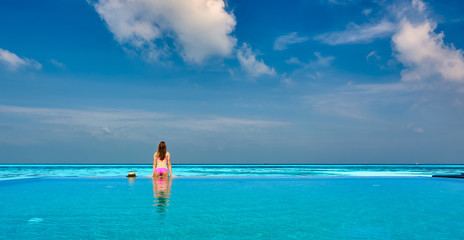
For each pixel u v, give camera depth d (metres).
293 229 2.67
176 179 8.50
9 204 3.96
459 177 9.04
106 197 4.65
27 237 2.34
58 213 3.33
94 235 2.41
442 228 2.73
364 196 5.00
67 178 8.64
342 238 2.37
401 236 2.44
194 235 2.44
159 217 3.15
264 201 4.36
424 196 5.05
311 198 4.70
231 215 3.29
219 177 8.94
